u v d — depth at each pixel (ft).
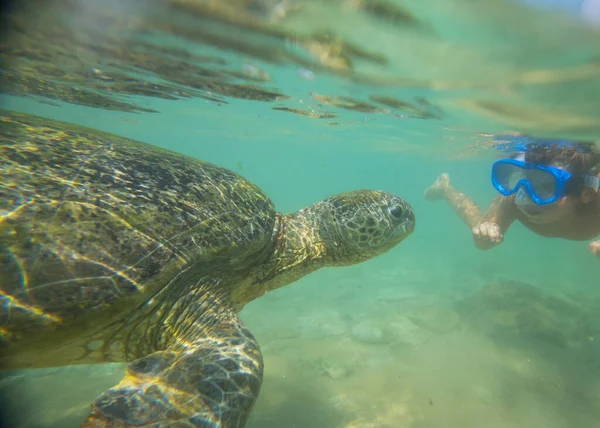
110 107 5.09
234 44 1.92
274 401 1.71
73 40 2.00
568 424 1.63
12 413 1.61
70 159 1.10
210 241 1.16
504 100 2.33
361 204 1.64
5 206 0.92
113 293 0.95
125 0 1.51
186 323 1.13
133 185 1.13
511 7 1.25
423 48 1.69
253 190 1.55
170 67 2.49
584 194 1.61
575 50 1.49
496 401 1.75
